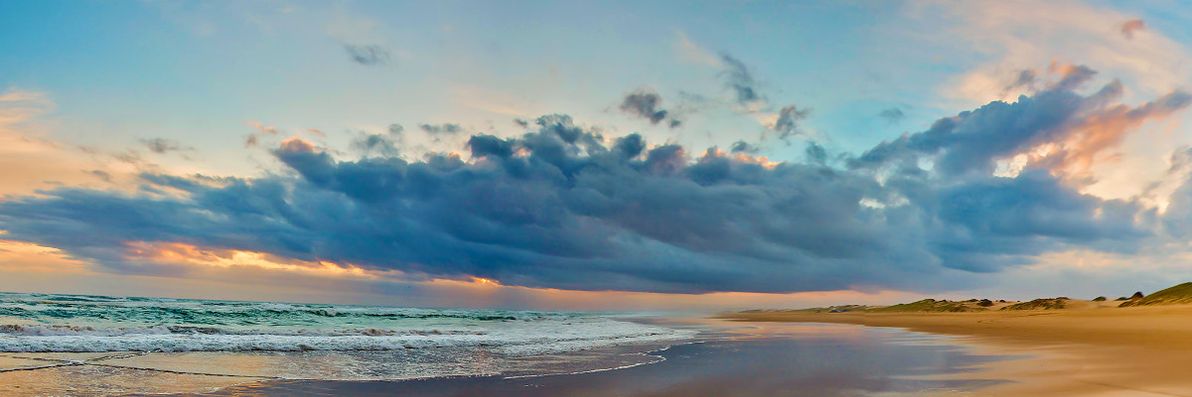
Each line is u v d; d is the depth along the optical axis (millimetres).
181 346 14500
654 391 10000
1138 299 50969
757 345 20281
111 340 14500
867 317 59750
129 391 9016
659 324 41625
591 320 49750
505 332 25391
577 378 11508
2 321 23875
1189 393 8727
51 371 10430
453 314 56594
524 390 10078
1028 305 64062
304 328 24125
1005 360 14172
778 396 9414
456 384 10633
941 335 25328
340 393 9539
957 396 9023
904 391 9664
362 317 41344
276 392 9375
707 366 13586
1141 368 11758
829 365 13758
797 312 104438
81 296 59875
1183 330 21359
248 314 36469
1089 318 33188
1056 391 9195
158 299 64938
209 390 9320
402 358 14430
